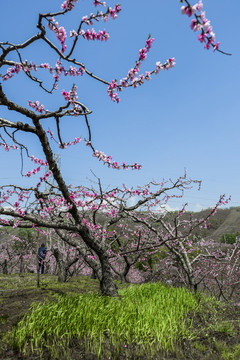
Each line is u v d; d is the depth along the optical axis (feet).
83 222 22.29
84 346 13.91
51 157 18.12
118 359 13.38
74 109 16.07
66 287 27.43
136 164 19.44
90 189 22.81
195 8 7.43
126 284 34.53
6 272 44.62
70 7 10.85
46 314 15.61
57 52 11.93
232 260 40.14
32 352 12.94
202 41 7.73
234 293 35.17
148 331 15.66
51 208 20.16
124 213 27.37
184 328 17.48
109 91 13.04
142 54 12.28
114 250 36.04
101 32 11.28
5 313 17.28
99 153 18.99
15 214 17.38
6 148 18.72
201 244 37.73
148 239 32.91
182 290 26.53
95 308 17.33
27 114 15.39
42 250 42.19
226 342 16.58
